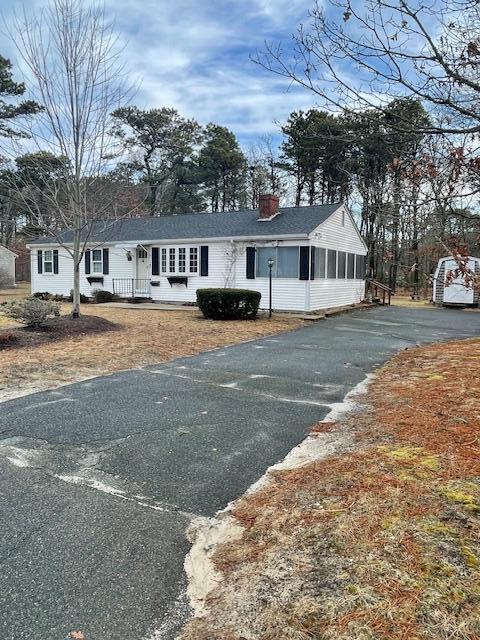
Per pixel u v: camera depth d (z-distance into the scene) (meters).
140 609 1.91
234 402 4.96
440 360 6.98
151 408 4.74
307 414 4.53
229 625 1.78
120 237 19.31
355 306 18.86
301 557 2.14
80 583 2.08
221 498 2.88
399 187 3.19
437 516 2.33
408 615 1.69
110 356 7.43
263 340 9.70
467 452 3.16
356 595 1.82
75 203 10.84
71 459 3.49
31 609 1.92
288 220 16.73
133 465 3.38
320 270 16.14
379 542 2.15
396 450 3.29
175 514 2.69
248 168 34.94
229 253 16.61
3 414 4.52
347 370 6.64
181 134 33.81
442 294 21.31
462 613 1.68
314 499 2.68
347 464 3.13
